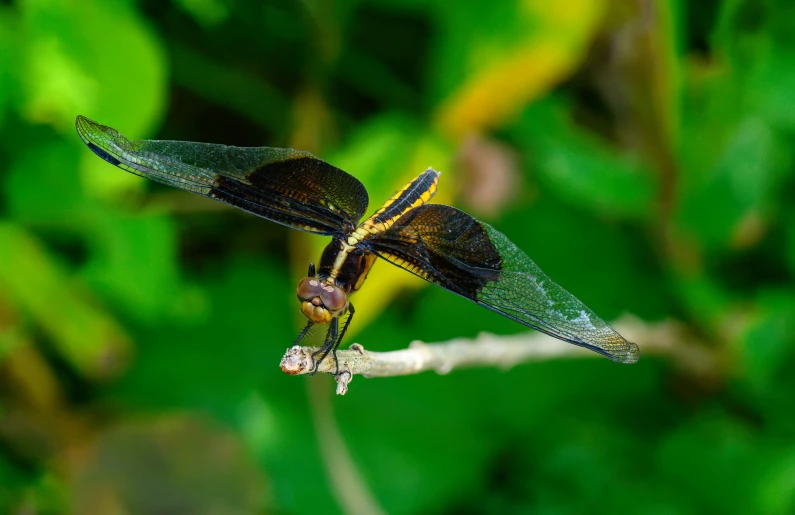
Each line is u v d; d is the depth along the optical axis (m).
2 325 0.43
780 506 0.43
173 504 0.43
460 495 0.43
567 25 0.42
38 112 0.41
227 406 0.43
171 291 0.43
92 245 0.43
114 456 0.43
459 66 0.43
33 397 0.43
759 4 0.43
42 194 0.42
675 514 0.43
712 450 0.43
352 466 0.43
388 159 0.43
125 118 0.42
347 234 0.39
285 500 0.43
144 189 0.43
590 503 0.43
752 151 0.43
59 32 0.41
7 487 0.43
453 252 0.39
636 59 0.43
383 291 0.42
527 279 0.39
